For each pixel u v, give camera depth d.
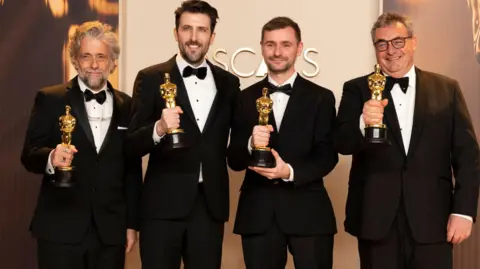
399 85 3.22
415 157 3.13
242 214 3.30
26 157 3.16
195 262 3.29
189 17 3.32
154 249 3.23
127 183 3.36
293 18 4.33
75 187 3.17
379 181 3.14
